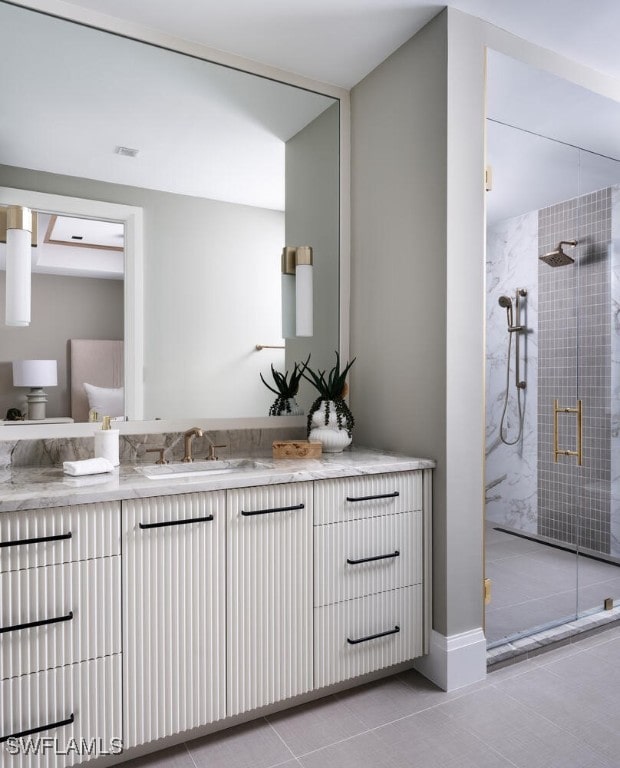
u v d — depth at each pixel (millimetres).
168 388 2215
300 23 2082
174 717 1656
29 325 1954
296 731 1810
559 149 2621
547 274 2516
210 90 2258
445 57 2020
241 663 1756
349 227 2592
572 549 2592
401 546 2051
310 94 2479
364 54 2299
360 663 1971
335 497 1914
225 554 1725
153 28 2117
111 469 1859
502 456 2330
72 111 2025
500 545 2328
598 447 2684
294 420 2490
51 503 1459
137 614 1596
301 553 1854
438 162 2061
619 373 2787
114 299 2107
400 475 2049
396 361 2293
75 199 2037
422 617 2104
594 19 2078
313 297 2508
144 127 2150
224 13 2016
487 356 2305
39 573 1463
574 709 1908
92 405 2070
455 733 1781
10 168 1928
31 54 1957
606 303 2715
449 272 2035
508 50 2166
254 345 2389
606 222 2738
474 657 2102
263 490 1783
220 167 2301
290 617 1838
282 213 2434
